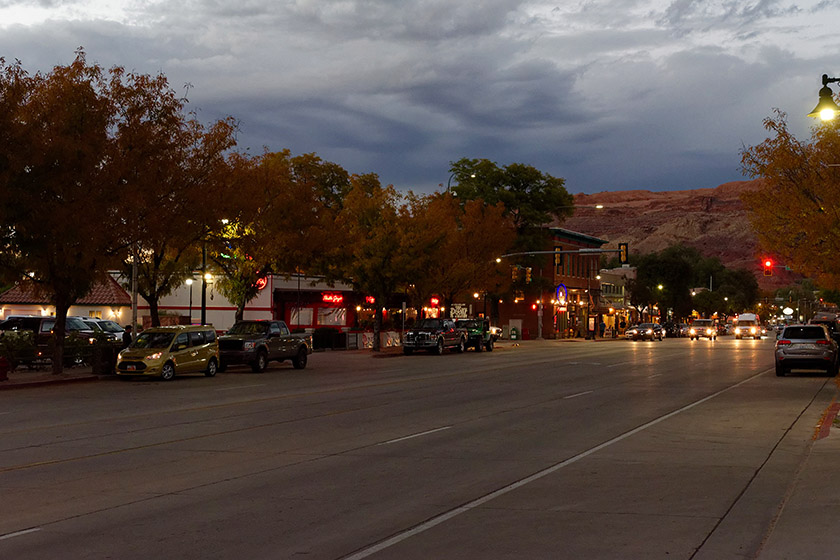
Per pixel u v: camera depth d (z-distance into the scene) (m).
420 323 52.44
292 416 18.73
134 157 29.52
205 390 25.81
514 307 93.31
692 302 139.38
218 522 8.84
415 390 25.72
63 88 28.39
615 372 34.78
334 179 72.62
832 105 21.12
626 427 17.11
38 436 15.43
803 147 30.05
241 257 38.22
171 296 59.47
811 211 29.23
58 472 11.76
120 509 9.45
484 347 57.12
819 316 92.25
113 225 29.45
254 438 15.24
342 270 51.56
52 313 54.78
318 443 14.66
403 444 14.61
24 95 27.55
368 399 22.77
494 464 12.58
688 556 7.56
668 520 8.99
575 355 51.00
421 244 50.28
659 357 48.78
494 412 19.77
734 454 13.64
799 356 32.03
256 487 10.73
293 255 38.56
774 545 7.76
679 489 10.73
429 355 50.97
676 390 26.20
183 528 8.57
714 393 25.25
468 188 77.06
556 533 8.41
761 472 12.00
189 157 32.22
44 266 30.03
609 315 113.06
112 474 11.61
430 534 8.38
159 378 30.08
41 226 27.66
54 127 27.66
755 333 103.12
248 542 8.03
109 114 29.48
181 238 32.06
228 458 13.01
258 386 27.33
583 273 102.69
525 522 8.89
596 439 15.35
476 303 92.19
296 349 36.84
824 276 32.09
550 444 14.70
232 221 34.97
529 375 32.69
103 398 23.22
